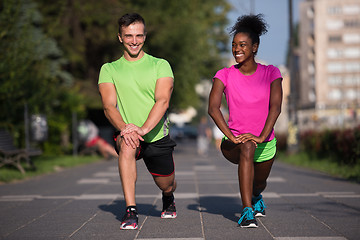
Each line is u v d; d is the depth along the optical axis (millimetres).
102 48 29266
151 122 5090
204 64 42812
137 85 5332
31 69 14961
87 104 27141
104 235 5023
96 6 26484
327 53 111188
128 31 5258
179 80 28984
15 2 14578
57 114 22609
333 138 14562
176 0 29406
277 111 5281
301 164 16703
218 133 31328
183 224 5594
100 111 31312
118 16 26656
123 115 5461
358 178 10992
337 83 111000
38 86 15359
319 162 15734
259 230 5160
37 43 15539
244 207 5254
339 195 8172
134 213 5273
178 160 21500
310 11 112750
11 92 13688
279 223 5578
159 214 6398
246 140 5199
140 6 28594
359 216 6020
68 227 5539
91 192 9258
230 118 5527
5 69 13562
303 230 5141
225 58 44469
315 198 7809
